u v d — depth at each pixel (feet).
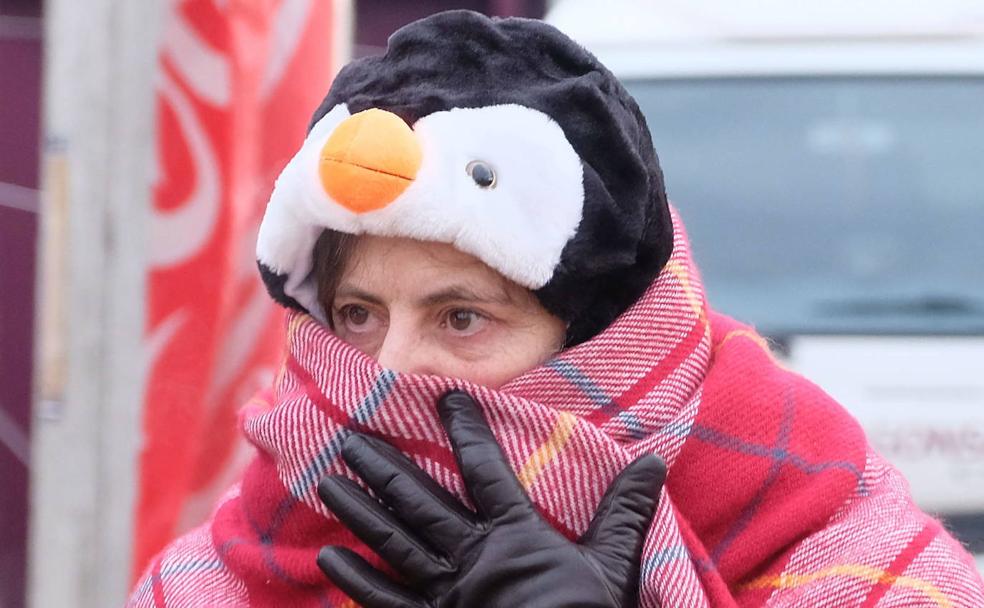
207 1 22.04
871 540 15.06
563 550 13.71
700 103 35.60
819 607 14.56
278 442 15.66
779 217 34.65
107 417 20.74
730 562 15.15
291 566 15.58
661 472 14.49
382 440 15.07
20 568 30.78
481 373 15.33
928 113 34.94
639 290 15.38
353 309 16.20
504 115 14.47
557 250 14.42
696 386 15.87
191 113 22.18
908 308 33.76
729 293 34.17
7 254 30.32
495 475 14.16
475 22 15.06
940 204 34.42
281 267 15.99
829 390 33.06
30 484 30.50
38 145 30.48
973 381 33.09
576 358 15.21
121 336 20.71
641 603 14.16
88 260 20.42
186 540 17.76
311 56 24.07
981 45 35.63
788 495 15.55
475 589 13.60
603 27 37.22
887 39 35.83
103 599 20.92
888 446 32.81
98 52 20.21
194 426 22.54
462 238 14.19
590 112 14.67
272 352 24.04
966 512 32.65
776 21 36.47
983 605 15.01
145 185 20.76
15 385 30.40
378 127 14.21
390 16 37.70
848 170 34.81
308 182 14.58
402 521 14.29
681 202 34.99
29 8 30.63
